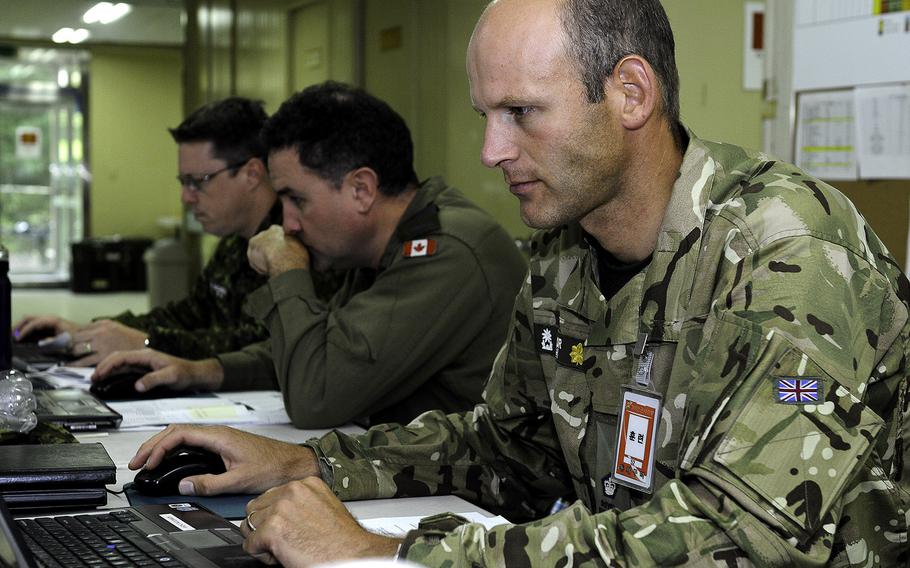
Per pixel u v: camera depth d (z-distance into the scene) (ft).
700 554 2.94
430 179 7.02
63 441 5.07
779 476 2.98
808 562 2.93
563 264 4.38
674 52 3.90
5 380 5.08
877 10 7.53
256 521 3.44
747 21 8.96
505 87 3.63
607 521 3.08
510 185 3.83
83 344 8.48
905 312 3.62
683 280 3.73
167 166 42.37
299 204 6.73
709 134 8.96
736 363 3.16
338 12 14.51
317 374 6.21
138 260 38.86
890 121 7.47
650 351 3.84
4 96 40.19
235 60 19.61
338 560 3.20
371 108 6.72
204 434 4.53
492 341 6.64
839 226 3.44
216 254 9.96
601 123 3.67
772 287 3.24
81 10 30.99
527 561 3.04
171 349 8.59
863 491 3.59
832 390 3.07
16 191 40.93
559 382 4.29
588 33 3.61
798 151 8.25
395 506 4.47
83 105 41.22
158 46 38.06
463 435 4.84
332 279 8.60
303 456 4.61
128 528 3.66
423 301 6.34
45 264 41.63
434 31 11.91
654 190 3.86
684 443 3.29
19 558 2.63
